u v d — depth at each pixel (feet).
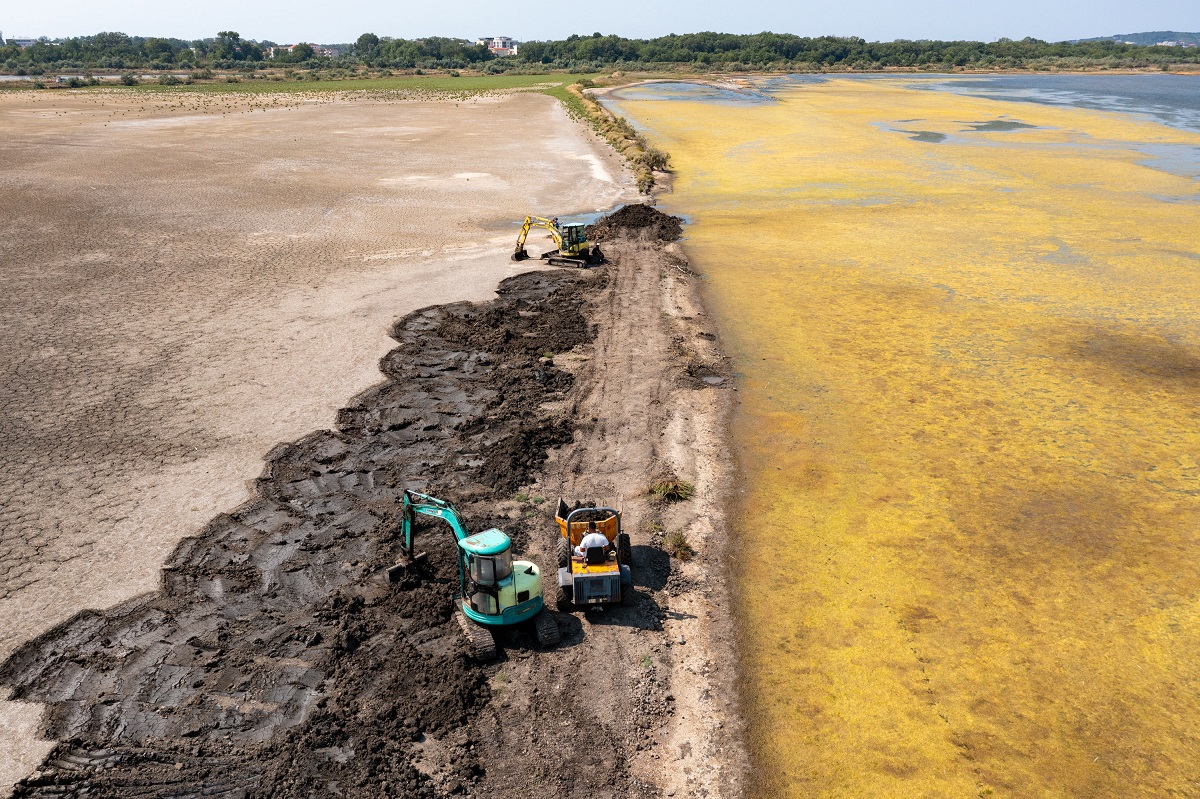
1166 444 77.15
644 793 41.52
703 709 47.01
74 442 72.59
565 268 127.95
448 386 86.12
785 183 200.44
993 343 101.35
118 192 172.24
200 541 59.47
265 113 337.72
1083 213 168.76
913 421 81.51
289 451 72.18
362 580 56.08
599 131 278.46
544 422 79.20
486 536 50.19
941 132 296.71
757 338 102.53
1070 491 69.41
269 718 44.68
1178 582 57.98
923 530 64.03
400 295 113.09
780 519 65.41
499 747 43.75
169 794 40.01
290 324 101.60
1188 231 153.69
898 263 134.21
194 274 119.75
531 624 53.36
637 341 100.27
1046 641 52.31
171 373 86.89
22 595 53.36
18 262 122.83
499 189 186.19
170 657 48.62
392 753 42.98
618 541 56.65
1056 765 43.39
